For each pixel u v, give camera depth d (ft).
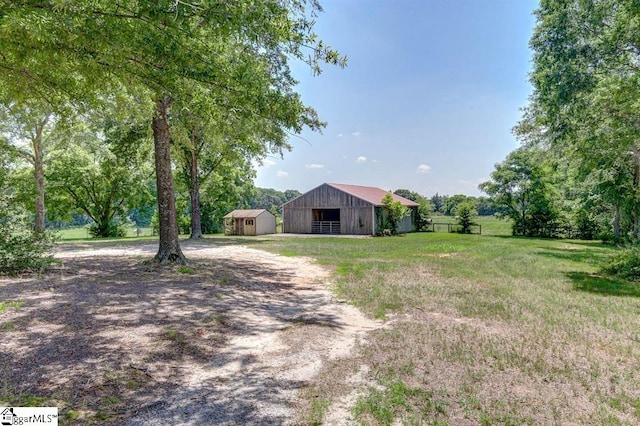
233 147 48.98
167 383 10.94
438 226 124.47
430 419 9.16
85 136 58.39
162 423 8.82
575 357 13.35
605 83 33.47
